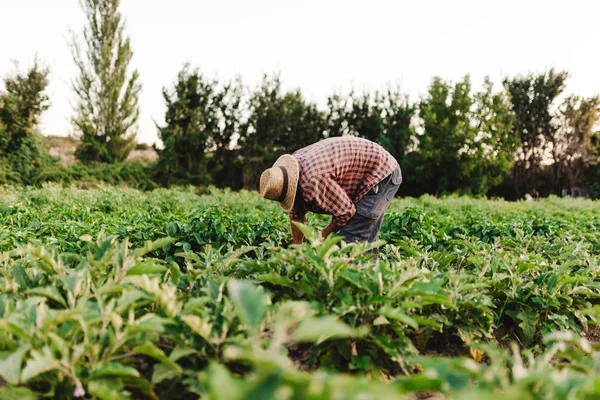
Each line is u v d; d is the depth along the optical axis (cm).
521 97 3328
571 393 150
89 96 2419
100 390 170
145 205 1091
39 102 2008
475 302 296
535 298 327
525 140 3331
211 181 2519
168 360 188
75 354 176
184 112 2539
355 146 371
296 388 113
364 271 270
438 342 307
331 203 353
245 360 193
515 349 186
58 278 239
